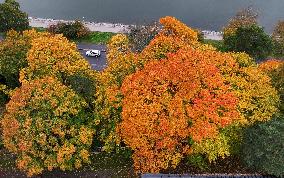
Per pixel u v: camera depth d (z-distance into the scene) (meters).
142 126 52.41
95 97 62.38
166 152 54.25
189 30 73.44
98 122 59.03
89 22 112.44
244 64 63.38
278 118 57.66
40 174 60.28
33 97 56.97
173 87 54.12
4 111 68.94
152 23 90.56
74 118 58.25
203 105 52.09
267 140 54.16
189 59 56.03
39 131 55.72
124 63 62.94
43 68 64.31
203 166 59.06
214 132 51.88
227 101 52.84
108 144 59.62
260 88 57.50
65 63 64.50
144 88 53.72
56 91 57.69
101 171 60.97
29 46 71.94
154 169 54.75
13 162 62.28
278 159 54.03
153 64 56.31
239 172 58.69
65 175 60.44
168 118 52.22
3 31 100.69
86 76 63.78
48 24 109.94
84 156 56.66
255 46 92.38
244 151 56.34
